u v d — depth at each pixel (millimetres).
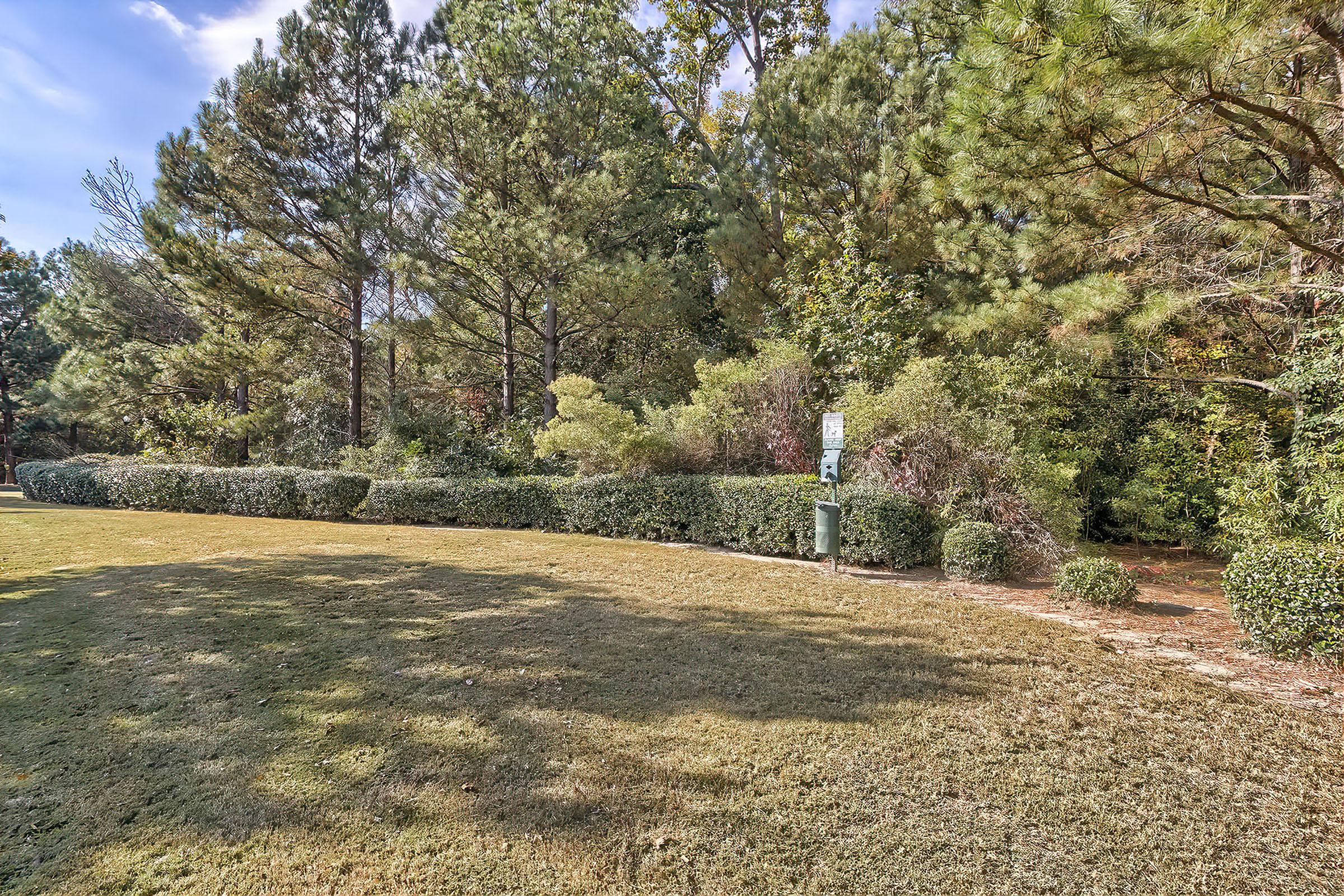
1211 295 5988
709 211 15070
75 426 30156
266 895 2064
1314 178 6316
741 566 7137
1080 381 8867
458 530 10391
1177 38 3326
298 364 17750
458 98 13031
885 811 2527
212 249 14172
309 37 14969
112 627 4773
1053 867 2221
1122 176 4395
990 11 3566
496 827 2416
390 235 13297
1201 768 2867
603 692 3635
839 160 11242
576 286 12367
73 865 2191
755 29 18125
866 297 10172
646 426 10359
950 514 7074
